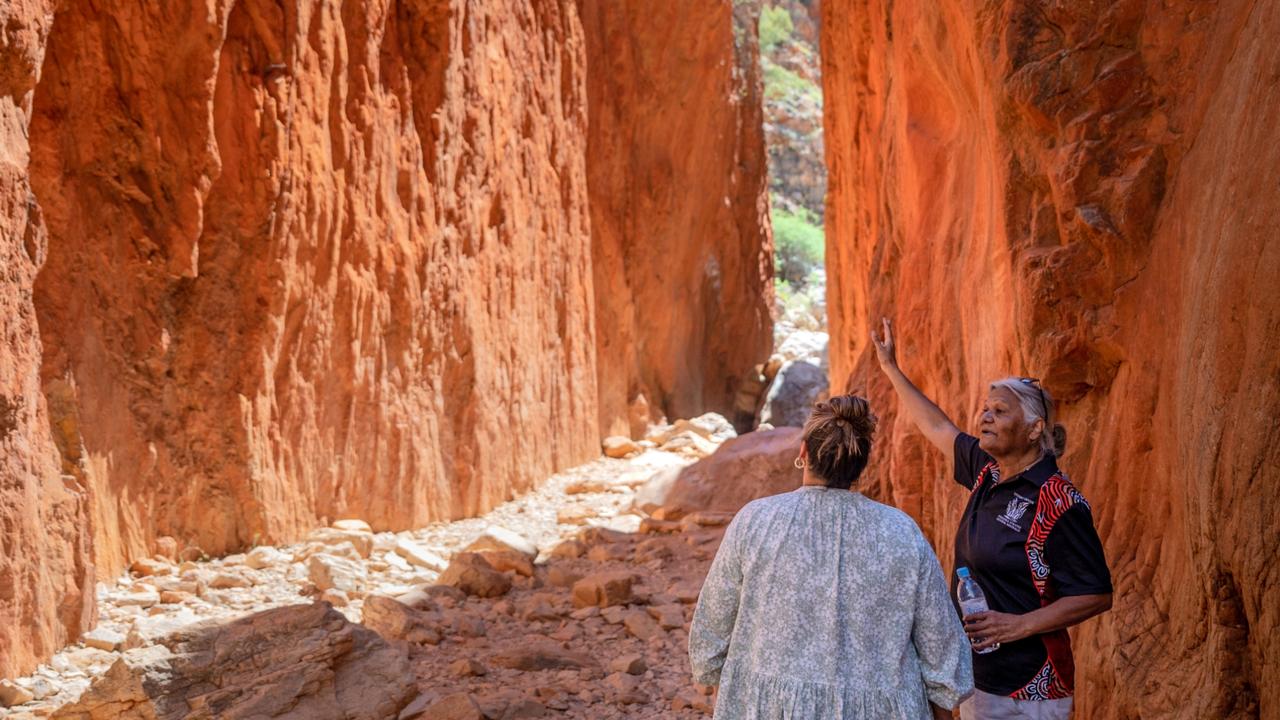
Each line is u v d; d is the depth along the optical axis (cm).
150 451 747
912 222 701
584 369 1477
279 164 809
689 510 1042
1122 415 408
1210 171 354
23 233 557
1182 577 340
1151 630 358
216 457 797
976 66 516
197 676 466
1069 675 307
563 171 1430
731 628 287
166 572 730
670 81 1848
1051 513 305
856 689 265
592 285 1520
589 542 930
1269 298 286
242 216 801
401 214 994
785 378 2369
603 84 1666
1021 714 305
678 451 1586
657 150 1864
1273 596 276
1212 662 308
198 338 789
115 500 712
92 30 696
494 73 1195
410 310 995
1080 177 425
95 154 713
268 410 831
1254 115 319
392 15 988
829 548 275
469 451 1095
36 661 548
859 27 1193
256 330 816
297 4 819
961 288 595
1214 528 305
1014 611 312
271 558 782
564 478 1328
